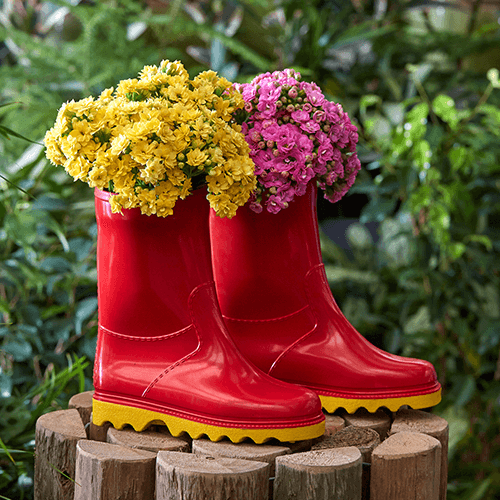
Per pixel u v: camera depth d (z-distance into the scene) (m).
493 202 2.74
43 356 2.21
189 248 1.73
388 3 3.22
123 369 1.75
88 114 1.68
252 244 1.79
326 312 1.80
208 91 1.71
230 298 1.81
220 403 1.70
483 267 2.55
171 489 1.66
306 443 1.73
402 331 2.69
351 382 1.78
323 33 3.16
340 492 1.67
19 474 1.98
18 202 2.22
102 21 2.70
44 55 2.67
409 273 2.56
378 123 2.62
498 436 2.91
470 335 2.73
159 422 1.74
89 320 2.40
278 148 1.74
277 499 1.68
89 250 2.29
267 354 1.80
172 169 1.67
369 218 2.57
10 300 2.39
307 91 1.76
